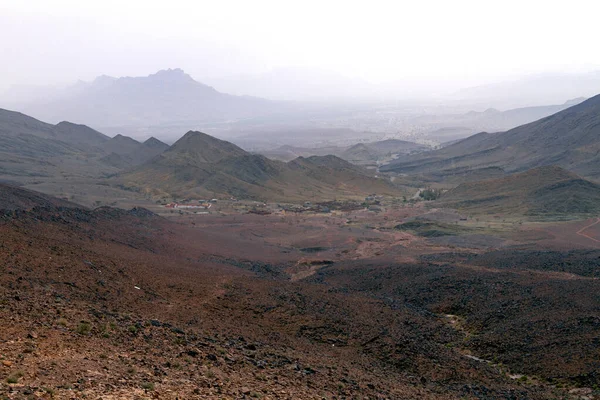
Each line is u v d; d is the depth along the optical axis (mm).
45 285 35656
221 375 22984
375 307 60062
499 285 70188
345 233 158250
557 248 116688
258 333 40875
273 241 143750
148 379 19359
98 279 43375
